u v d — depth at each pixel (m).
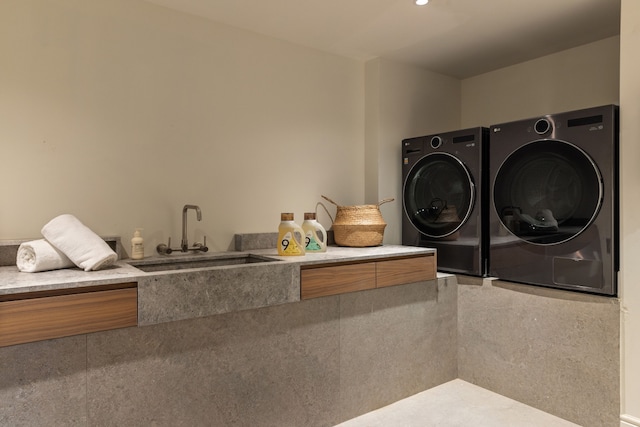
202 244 2.50
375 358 2.35
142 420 1.63
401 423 2.20
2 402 1.38
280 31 2.69
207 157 2.52
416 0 2.30
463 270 2.72
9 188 1.96
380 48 2.98
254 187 2.70
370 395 2.33
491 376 2.58
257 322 1.92
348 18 2.52
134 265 2.10
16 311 1.38
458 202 2.75
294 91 2.88
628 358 2.01
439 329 2.67
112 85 2.21
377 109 3.15
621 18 2.04
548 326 2.30
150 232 2.33
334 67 3.08
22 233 1.99
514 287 2.45
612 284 2.05
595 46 2.88
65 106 2.08
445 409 2.35
